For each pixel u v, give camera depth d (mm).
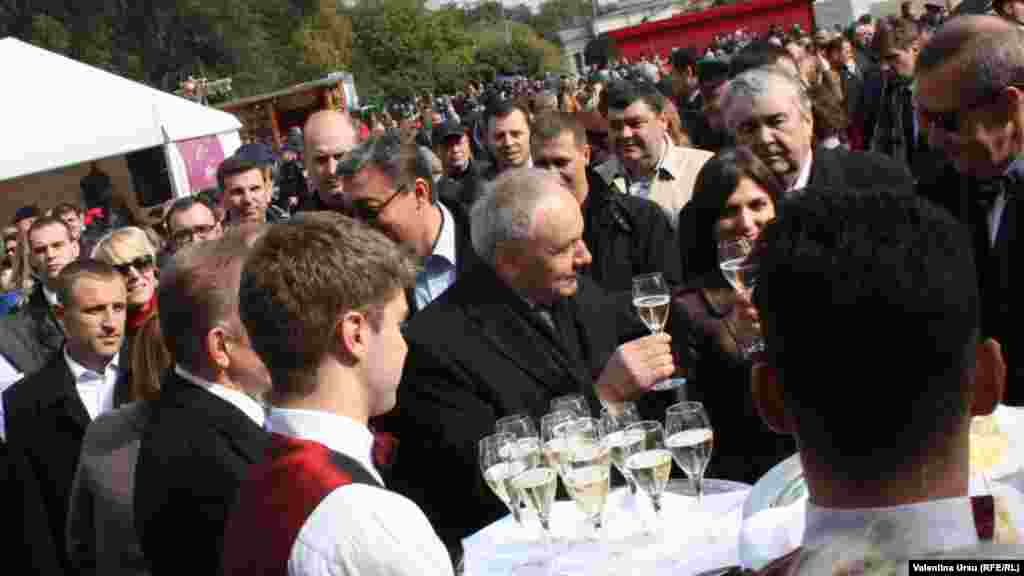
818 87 5672
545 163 5430
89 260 4363
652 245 4848
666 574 2316
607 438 2670
